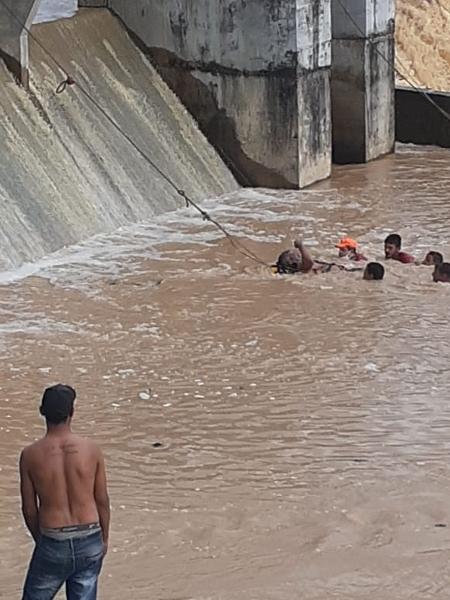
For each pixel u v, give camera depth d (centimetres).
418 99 3173
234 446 1369
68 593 830
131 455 1344
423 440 1377
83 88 2502
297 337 1744
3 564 1078
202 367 1625
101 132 2464
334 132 2998
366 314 1841
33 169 2238
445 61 4394
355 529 1144
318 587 1000
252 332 1766
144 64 2744
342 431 1406
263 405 1489
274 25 2642
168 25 2728
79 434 1400
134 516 1181
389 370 1608
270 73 2670
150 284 1995
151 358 1659
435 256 2094
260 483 1266
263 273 2064
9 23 2320
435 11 4447
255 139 2722
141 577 1034
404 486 1249
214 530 1145
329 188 2728
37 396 1522
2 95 2294
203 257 2159
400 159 3034
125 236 2275
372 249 2217
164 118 2677
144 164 2509
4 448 1369
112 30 2716
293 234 2325
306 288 1975
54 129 2355
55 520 820
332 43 2942
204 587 1009
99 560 831
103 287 1975
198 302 1905
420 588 997
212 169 2700
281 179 2720
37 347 1692
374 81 2972
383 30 2973
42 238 2148
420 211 2506
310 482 1266
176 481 1276
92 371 1608
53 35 2523
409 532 1129
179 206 2502
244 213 2491
